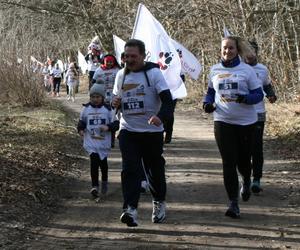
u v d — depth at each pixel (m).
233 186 6.86
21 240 6.07
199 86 24.91
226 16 23.19
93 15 31.02
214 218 6.93
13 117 15.39
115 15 29.64
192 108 21.70
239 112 6.74
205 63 24.78
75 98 28.56
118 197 8.02
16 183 8.05
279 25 21.56
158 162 6.55
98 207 7.49
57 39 34.97
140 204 7.58
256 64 8.13
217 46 24.16
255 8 22.27
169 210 7.30
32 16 28.86
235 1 23.00
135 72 6.34
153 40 9.15
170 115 6.19
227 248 5.83
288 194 8.07
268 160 10.70
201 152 11.54
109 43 31.14
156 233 6.35
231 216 6.92
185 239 6.14
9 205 7.13
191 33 25.12
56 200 7.76
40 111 17.38
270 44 21.78
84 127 8.06
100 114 7.97
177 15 24.53
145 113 6.32
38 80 19.06
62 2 31.64
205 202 7.70
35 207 7.28
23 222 6.64
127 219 6.17
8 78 18.77
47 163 9.72
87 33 35.31
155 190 6.67
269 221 6.79
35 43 20.58
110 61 10.79
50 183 8.52
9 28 20.59
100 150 7.96
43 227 6.58
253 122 6.84
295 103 19.09
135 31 9.12
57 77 29.70
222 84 6.77
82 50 41.22
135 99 6.30
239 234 6.30
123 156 6.33
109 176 9.38
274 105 18.55
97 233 6.37
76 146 11.92
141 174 6.32
